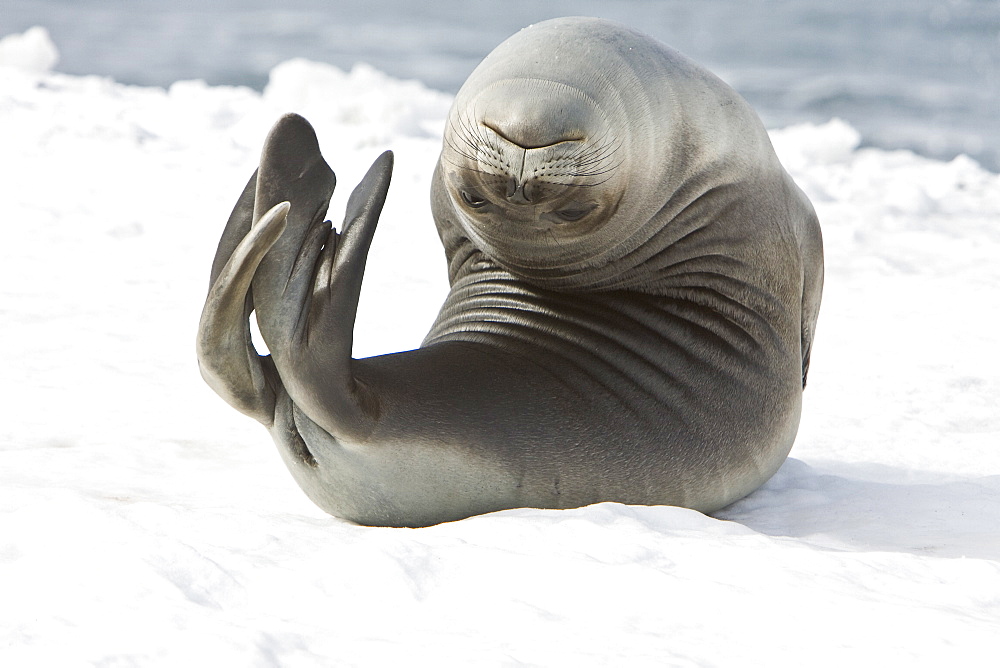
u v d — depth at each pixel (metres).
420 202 44.19
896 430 23.88
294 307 15.24
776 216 19.05
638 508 16.20
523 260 18.45
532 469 16.81
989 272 37.53
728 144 18.34
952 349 29.72
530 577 13.03
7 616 11.58
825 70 123.88
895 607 12.44
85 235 38.47
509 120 16.39
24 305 31.22
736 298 18.86
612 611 12.31
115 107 56.44
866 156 58.50
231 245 15.98
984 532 17.27
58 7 171.25
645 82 17.47
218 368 15.41
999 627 12.03
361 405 15.81
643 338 18.25
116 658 10.66
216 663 10.66
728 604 12.45
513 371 17.44
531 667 10.90
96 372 26.19
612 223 17.62
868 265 38.25
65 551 13.07
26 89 58.16
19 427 22.53
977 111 95.44
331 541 14.41
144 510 15.17
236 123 56.00
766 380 18.78
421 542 14.13
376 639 11.51
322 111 56.00
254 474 20.08
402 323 30.66
